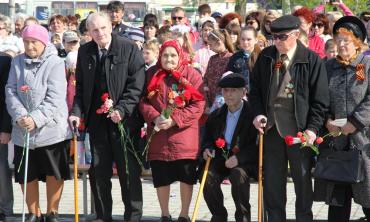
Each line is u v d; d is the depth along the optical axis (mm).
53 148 12977
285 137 11664
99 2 39719
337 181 11547
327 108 11781
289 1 39281
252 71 12172
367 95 11672
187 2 51062
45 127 12867
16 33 22000
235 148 12508
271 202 12180
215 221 12719
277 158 12117
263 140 12133
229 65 14797
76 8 39812
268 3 43000
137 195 13094
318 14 18406
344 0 41719
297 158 11906
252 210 14547
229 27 16938
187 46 17078
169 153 12719
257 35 15047
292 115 11844
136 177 13062
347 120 11594
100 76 12867
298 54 11805
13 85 13062
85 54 12992
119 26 19562
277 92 11820
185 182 12812
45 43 13117
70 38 17391
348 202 12023
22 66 13094
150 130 12867
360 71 11703
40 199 15797
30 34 12930
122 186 13094
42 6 40531
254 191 16406
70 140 13289
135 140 13062
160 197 12992
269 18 17344
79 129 13055
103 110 12500
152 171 12992
